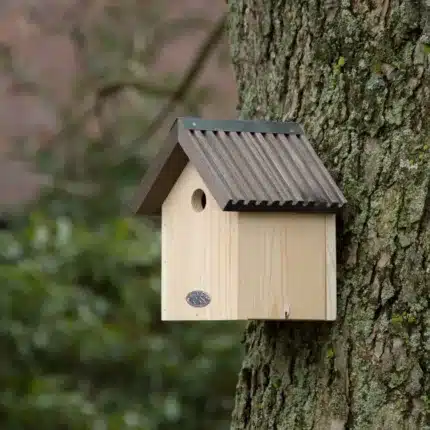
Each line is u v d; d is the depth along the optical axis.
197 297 6.59
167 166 6.71
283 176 6.37
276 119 6.96
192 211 6.68
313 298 6.38
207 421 15.55
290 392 6.67
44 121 17.73
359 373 6.32
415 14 6.32
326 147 6.56
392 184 6.30
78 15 17.30
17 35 17.31
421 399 6.13
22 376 14.88
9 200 17.77
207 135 6.48
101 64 16.95
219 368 15.79
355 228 6.38
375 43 6.45
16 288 15.27
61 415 14.38
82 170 18.33
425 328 6.14
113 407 15.23
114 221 17.27
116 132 18.28
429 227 6.17
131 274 16.52
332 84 6.60
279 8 6.97
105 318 16.09
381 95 6.39
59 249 16.41
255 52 7.19
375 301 6.29
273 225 6.34
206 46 12.22
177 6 17.38
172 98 12.45
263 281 6.32
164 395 15.52
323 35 6.66
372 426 6.24
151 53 16.64
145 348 15.73
